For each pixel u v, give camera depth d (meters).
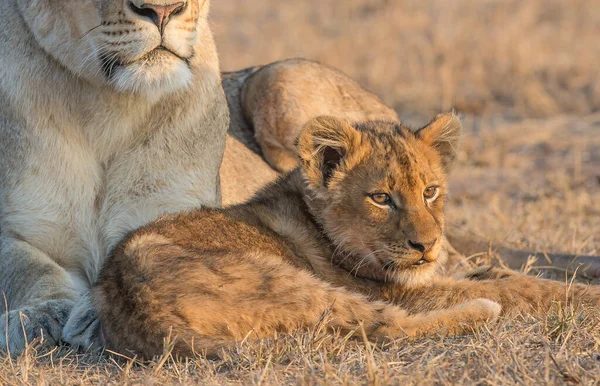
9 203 9.34
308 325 7.15
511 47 24.31
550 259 10.69
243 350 6.80
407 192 8.18
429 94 22.09
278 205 8.55
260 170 11.77
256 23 29.09
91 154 9.36
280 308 7.09
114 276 7.28
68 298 8.81
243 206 8.50
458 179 15.90
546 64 23.33
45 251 9.41
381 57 24.67
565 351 6.86
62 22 8.75
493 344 7.04
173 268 7.10
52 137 9.22
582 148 17.25
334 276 8.29
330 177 8.43
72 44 8.77
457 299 8.16
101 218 9.49
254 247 7.91
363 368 6.72
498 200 14.37
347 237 8.30
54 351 7.95
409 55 24.92
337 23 28.52
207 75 9.83
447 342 7.25
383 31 26.92
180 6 8.40
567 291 8.18
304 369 6.66
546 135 18.14
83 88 9.10
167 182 9.55
